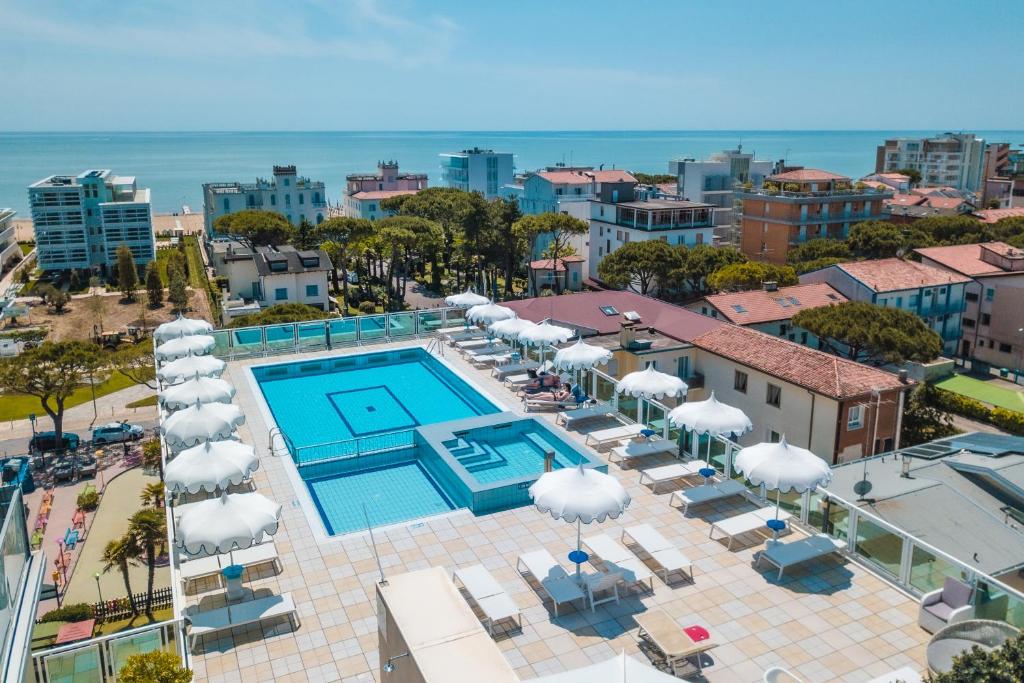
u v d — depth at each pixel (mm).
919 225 83250
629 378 23406
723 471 21359
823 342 49906
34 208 100750
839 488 25469
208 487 17531
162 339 31812
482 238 81688
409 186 152250
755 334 37875
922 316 58812
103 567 34219
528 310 44500
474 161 158625
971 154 167375
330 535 19578
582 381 30328
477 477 23016
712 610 15266
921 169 174375
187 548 14641
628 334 38344
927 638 14297
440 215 101000
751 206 93500
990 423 47375
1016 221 82500
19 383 45688
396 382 32781
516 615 15094
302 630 14797
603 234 92188
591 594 15320
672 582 16266
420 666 10766
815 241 80812
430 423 28328
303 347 34844
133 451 47875
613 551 16547
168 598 31266
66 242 102938
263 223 89125
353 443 24156
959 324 61344
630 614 15148
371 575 16719
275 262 74625
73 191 101688
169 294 91188
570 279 92312
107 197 109125
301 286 75062
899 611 15141
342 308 80938
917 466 26875
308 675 13516
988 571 21375
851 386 31844
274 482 21328
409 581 13070
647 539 16938
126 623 29250
